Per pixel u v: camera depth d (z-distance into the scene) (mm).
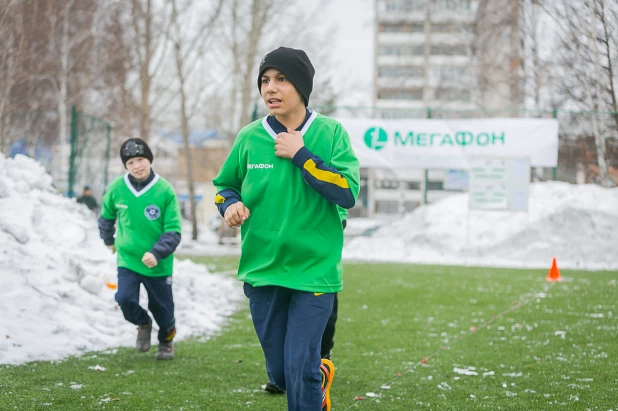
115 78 27266
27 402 4223
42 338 5789
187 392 4664
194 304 8164
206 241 26375
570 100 14914
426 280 12039
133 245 5461
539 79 17703
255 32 24719
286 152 3289
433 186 43906
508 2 19250
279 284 3352
